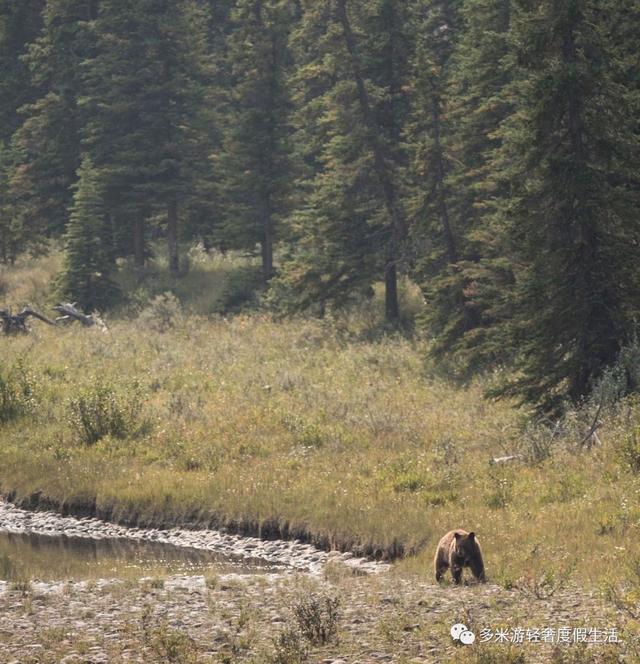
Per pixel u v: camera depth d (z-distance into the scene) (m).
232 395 116.31
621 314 82.62
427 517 67.81
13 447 96.88
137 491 81.75
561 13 82.00
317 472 83.00
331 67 153.50
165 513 78.88
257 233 180.50
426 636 39.72
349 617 43.88
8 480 89.38
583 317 82.69
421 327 135.00
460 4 177.00
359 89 151.38
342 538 69.06
